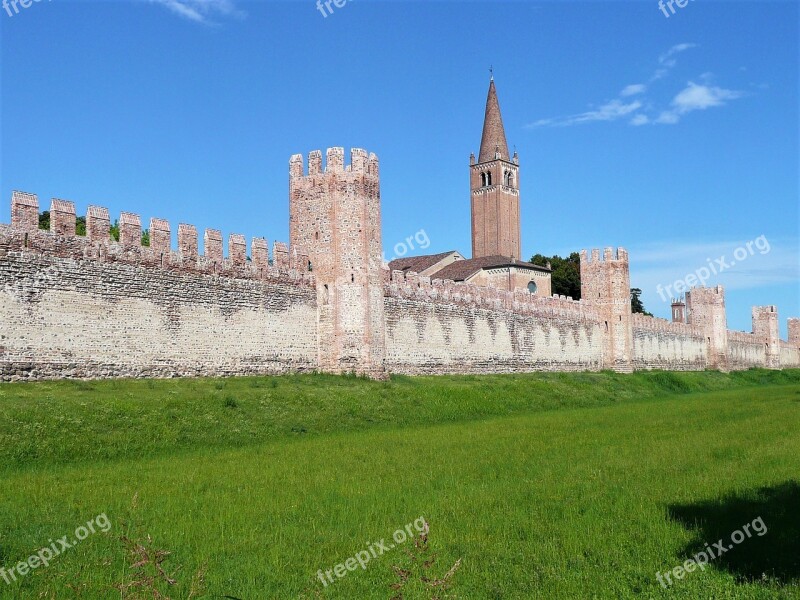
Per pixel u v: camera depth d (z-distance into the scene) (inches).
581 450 1240.2
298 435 1471.5
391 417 1750.7
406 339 2437.3
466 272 4133.9
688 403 2427.4
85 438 1202.0
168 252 1774.1
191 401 1462.8
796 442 1304.1
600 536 714.8
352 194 2182.6
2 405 1240.2
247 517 780.0
